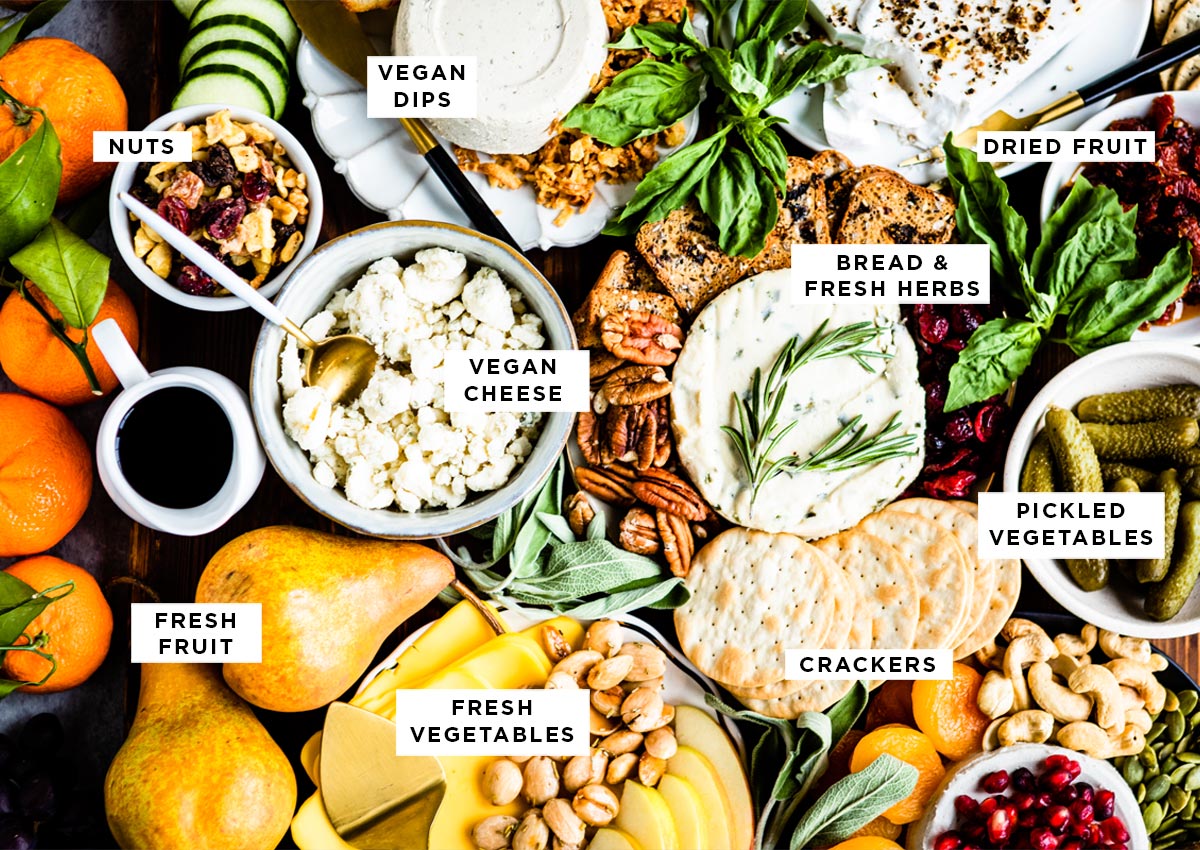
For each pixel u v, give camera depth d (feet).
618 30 2.69
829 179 2.72
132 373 2.54
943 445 2.69
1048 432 2.62
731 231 2.63
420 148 2.64
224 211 2.57
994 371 2.61
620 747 2.63
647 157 2.68
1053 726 2.68
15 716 2.75
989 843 2.61
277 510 2.75
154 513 2.52
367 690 2.63
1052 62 2.72
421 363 2.58
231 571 2.56
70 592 2.50
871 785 2.58
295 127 2.79
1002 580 2.67
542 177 2.67
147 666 2.62
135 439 2.56
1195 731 2.67
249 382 2.77
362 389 2.62
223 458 2.57
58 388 2.67
